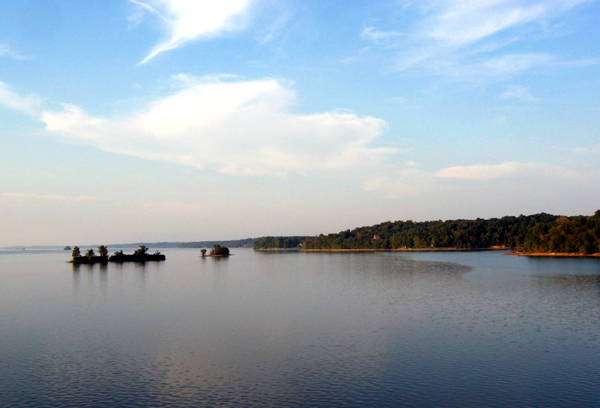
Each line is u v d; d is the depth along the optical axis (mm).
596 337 42312
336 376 32250
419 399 28203
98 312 59719
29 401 28594
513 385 30359
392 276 109312
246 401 28062
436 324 48375
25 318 55719
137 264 192125
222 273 132125
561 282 88188
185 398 28656
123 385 31031
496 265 143000
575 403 27500
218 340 42656
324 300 67812
